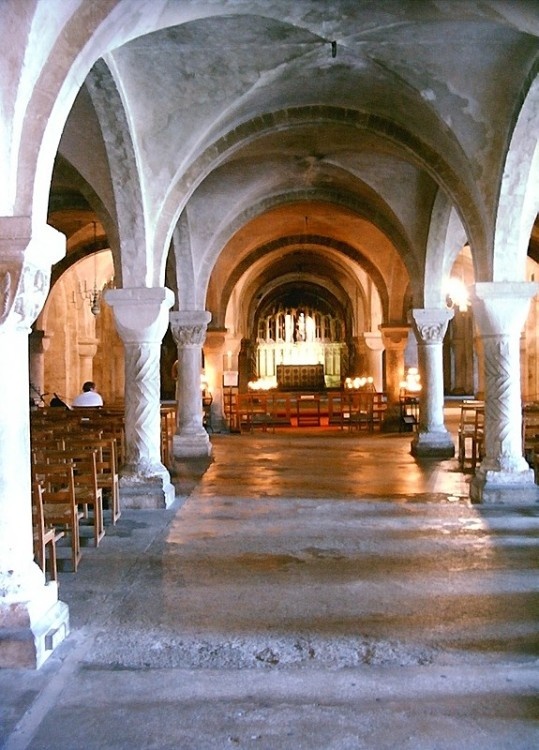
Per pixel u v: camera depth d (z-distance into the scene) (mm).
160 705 3973
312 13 7223
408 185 13445
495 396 9461
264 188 14688
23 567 4742
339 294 33188
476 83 8164
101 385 26906
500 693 4078
